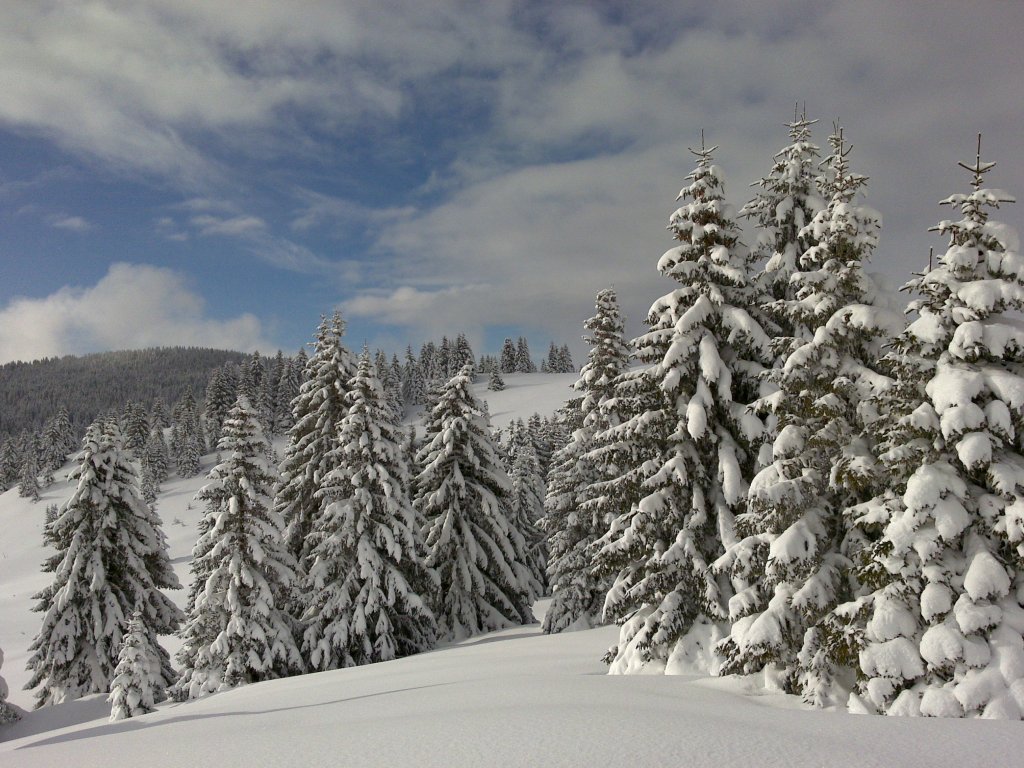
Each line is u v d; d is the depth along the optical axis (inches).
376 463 1045.8
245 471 962.1
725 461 567.5
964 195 399.9
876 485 415.5
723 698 376.5
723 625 552.7
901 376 403.9
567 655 715.4
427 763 218.8
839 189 491.2
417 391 5433.1
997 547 364.8
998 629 343.3
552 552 1120.8
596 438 638.5
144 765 255.9
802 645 426.6
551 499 1117.7
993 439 362.3
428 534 1159.0
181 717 530.9
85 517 1069.8
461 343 6289.4
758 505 451.2
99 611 1029.2
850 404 455.8
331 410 1182.9
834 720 283.1
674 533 601.6
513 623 1221.7
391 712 360.8
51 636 1015.6
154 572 1136.8
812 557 425.4
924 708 332.8
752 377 587.8
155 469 4072.3
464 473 1240.2
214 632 908.0
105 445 1090.7
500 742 242.5
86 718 912.3
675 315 610.9
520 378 6378.0
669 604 557.0
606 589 1049.5
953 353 377.7
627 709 302.0
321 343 1224.2
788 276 594.6
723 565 486.9
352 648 976.9
